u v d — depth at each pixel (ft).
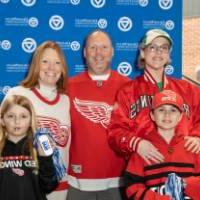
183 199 8.66
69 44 12.82
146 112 9.92
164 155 8.95
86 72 10.85
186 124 9.66
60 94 10.30
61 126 10.03
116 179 10.56
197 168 9.02
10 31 12.59
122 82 10.78
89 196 10.46
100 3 12.85
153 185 8.82
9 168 8.96
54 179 9.03
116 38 12.96
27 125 9.21
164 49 10.01
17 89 10.03
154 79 10.18
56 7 12.70
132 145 9.23
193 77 30.04
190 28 31.01
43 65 9.93
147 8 13.04
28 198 8.88
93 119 10.42
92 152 10.35
